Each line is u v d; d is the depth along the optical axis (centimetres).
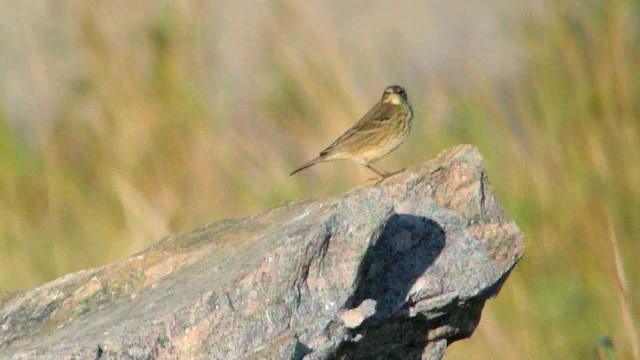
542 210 1296
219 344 733
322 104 1437
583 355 1209
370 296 798
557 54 1416
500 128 1371
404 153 1395
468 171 864
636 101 1377
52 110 1512
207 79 1546
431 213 826
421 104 1447
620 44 1407
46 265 1382
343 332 751
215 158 1446
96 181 1457
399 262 812
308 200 926
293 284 751
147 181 1435
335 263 764
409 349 830
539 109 1394
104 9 1539
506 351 1198
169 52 1515
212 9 1605
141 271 839
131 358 717
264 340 740
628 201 1302
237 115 1502
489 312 1216
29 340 776
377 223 772
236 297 742
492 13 1753
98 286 834
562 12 1445
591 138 1337
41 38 1538
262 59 1538
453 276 817
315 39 1477
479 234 855
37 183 1471
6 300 841
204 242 866
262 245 782
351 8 1781
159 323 727
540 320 1230
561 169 1327
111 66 1507
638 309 1215
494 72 1616
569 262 1262
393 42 1695
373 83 1512
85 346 711
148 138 1464
